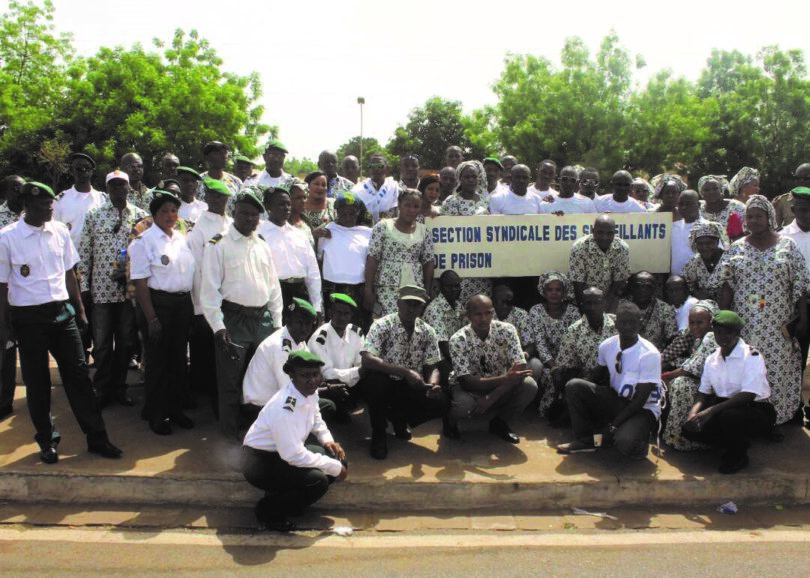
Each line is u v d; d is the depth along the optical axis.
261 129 24.25
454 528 4.17
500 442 5.21
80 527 4.08
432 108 33.62
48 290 4.50
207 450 4.84
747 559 3.77
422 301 4.97
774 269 5.32
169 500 4.39
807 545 3.96
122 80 20.38
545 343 5.95
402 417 5.15
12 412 5.60
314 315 4.61
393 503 4.41
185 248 5.09
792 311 5.40
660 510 4.46
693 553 3.84
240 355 4.85
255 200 4.77
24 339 4.47
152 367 5.05
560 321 6.04
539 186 7.97
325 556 3.75
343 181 7.43
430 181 6.47
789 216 8.21
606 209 7.38
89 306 6.09
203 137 20.86
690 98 26.48
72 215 6.33
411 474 4.54
